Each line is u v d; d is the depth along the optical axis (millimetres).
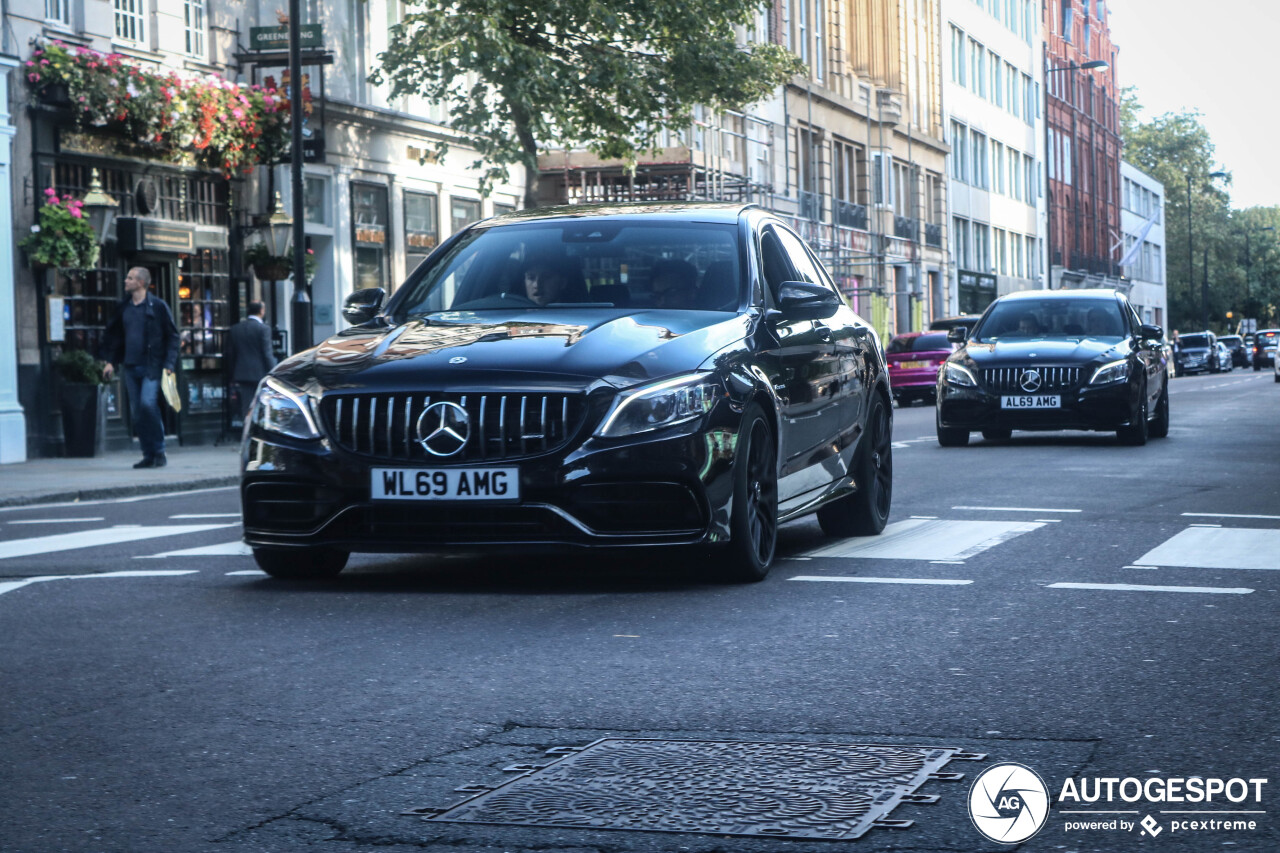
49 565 8500
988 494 11938
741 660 5562
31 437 20312
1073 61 93375
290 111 22031
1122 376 17750
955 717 4688
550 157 34812
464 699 4992
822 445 8445
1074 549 8555
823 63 53281
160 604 6977
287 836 3660
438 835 3645
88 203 20719
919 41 63938
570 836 3619
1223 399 35312
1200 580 7387
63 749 4465
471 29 23922
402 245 29375
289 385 7215
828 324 8961
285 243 24203
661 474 6828
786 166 48375
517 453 6824
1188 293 122750
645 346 7113
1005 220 77000
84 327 21406
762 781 4023
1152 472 14094
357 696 5059
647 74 26391
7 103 19875
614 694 5043
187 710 4902
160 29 22844
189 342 23547
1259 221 139375
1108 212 102250
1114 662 5477
